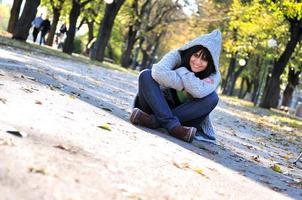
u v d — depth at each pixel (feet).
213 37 21.02
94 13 149.07
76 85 33.47
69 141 13.20
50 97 21.43
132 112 20.97
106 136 15.71
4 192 8.06
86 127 16.26
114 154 13.23
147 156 14.35
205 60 20.90
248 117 61.41
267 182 16.10
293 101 199.93
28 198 8.07
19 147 10.94
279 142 38.09
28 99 18.70
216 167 16.26
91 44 164.86
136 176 11.51
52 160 10.64
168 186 11.50
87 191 9.23
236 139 30.45
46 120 15.31
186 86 20.62
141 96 21.22
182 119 21.39
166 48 262.26
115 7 110.73
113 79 60.08
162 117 20.74
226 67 200.44
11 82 22.50
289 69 148.15
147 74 20.88
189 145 19.86
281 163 23.38
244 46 132.77
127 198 9.50
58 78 34.14
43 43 136.05
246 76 205.57
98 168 11.14
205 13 162.61
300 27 95.66
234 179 14.89
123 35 214.69
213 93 21.47
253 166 19.35
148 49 222.07
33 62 42.63
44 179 9.21
